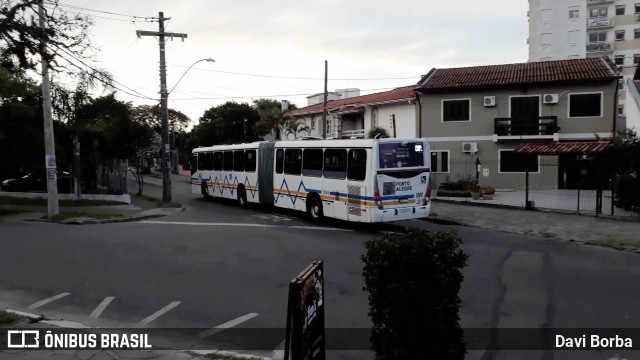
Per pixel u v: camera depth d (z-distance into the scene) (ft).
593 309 26.61
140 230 55.88
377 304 15.70
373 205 51.83
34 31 25.71
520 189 101.50
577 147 64.13
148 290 30.94
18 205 86.63
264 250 43.52
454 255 15.51
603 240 46.21
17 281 33.19
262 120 167.94
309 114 153.28
